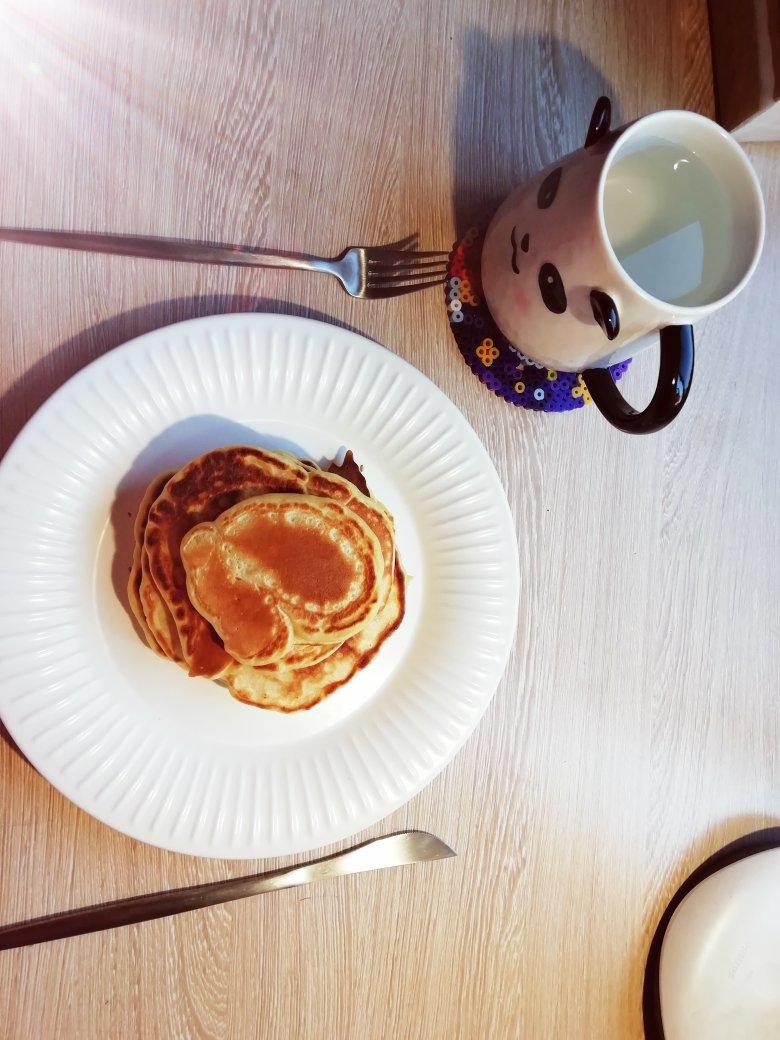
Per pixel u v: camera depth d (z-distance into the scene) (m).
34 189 0.47
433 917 0.51
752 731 0.56
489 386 0.52
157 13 0.48
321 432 0.49
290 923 0.49
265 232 0.49
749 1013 0.51
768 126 0.54
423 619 0.50
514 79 0.53
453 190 0.52
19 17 0.47
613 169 0.44
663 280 0.45
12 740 0.46
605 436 0.54
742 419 0.56
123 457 0.46
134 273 0.48
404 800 0.48
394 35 0.51
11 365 0.46
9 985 0.45
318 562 0.44
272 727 0.47
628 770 0.54
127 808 0.45
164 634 0.44
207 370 0.46
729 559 0.56
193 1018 0.48
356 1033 0.50
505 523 0.50
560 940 0.53
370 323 0.51
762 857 0.53
